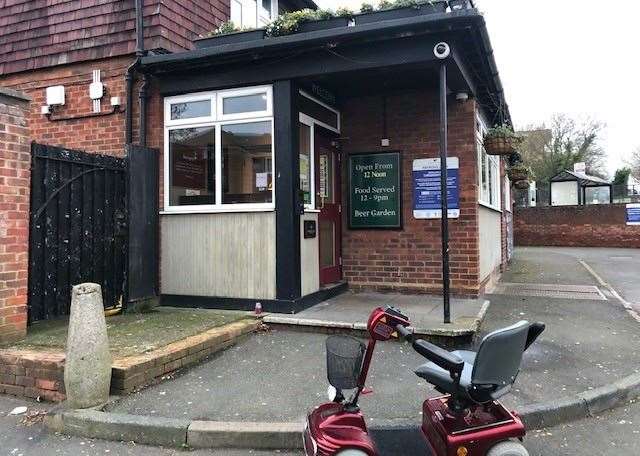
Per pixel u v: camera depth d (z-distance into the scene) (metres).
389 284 8.32
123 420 4.00
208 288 7.29
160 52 7.70
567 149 40.25
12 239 5.40
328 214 8.16
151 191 7.44
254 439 3.86
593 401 4.46
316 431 3.11
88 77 8.23
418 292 8.16
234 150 7.30
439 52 6.12
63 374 4.57
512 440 3.17
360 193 8.52
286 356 5.53
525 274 12.81
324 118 8.09
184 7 8.29
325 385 4.75
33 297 5.80
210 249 7.29
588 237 24.25
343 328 6.21
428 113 8.14
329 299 7.82
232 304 7.14
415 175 8.15
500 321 7.20
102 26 8.13
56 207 6.12
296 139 7.04
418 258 8.16
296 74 6.84
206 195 7.41
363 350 3.24
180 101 7.62
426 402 3.57
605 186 27.89
